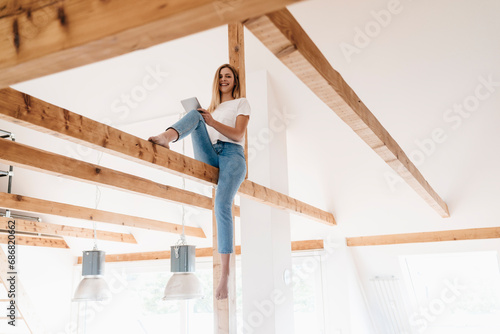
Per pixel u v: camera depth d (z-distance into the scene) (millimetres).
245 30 4609
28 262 7234
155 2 854
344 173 5582
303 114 5152
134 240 7648
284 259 4984
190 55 4805
